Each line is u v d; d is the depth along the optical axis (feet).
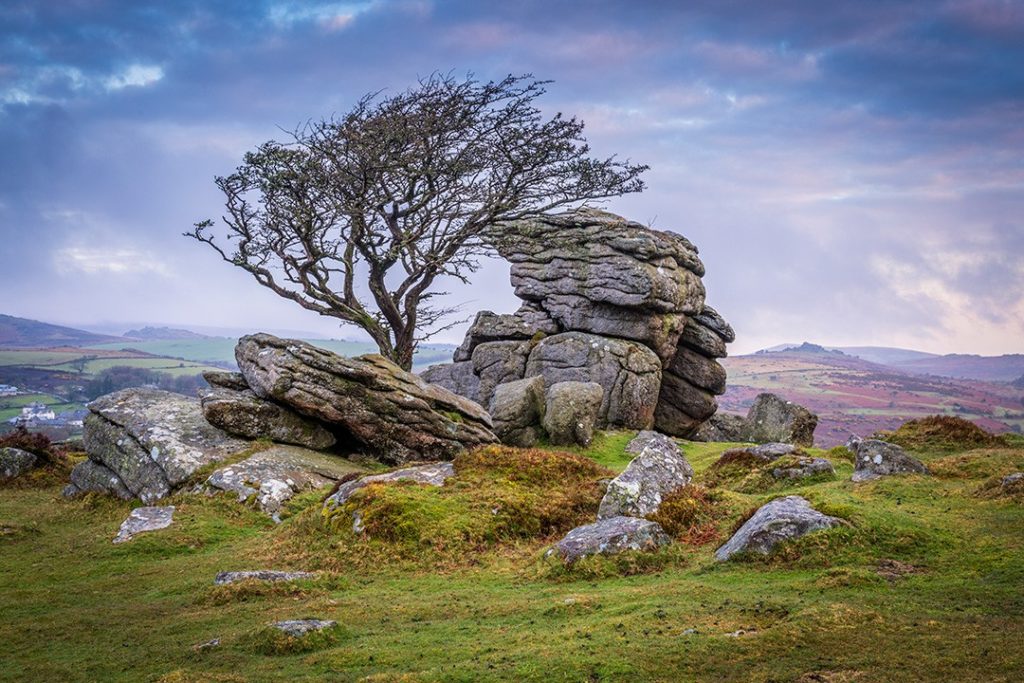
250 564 78.23
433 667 45.88
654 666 43.11
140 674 48.60
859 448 89.51
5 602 68.74
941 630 44.73
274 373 125.59
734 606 52.29
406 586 69.05
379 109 171.63
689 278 198.90
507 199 175.94
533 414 158.81
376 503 84.02
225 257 168.66
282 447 121.39
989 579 53.42
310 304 176.04
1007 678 37.58
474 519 82.38
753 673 41.27
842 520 64.44
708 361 205.77
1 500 115.14
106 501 109.29
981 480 82.79
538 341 194.39
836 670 40.78
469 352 206.28
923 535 62.34
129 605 66.13
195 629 57.82
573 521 86.02
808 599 52.21
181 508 98.73
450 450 130.82
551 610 56.24
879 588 53.62
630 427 180.34
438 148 172.24
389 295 182.80
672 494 82.94
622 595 58.13
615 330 188.96
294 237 172.04
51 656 53.88
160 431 117.91
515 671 44.04
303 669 46.88
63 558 83.71
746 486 96.58
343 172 167.73
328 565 76.02
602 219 200.13
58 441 165.48
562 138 174.29
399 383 131.64
